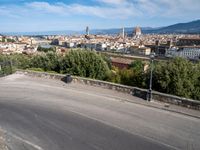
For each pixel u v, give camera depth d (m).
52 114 12.38
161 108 13.81
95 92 17.03
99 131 10.38
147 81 23.03
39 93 16.66
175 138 9.98
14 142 9.10
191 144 9.49
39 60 30.78
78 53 26.52
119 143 9.32
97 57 26.56
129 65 60.81
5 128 10.44
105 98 15.73
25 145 8.90
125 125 11.17
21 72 23.45
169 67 21.78
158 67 22.58
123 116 12.40
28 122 11.21
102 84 18.22
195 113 12.95
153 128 10.94
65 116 12.12
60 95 16.22
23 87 18.33
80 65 25.69
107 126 10.97
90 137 9.76
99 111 13.08
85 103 14.52
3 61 28.64
